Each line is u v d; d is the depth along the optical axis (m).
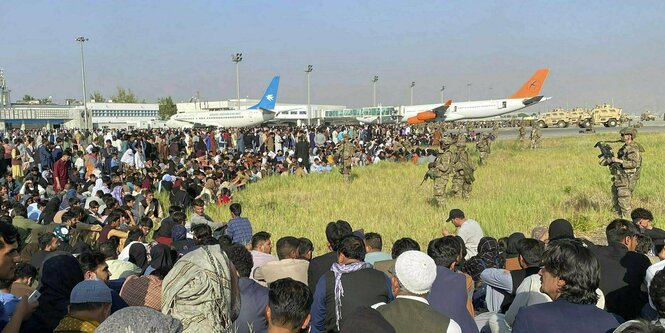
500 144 39.97
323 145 35.06
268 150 32.12
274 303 3.19
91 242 10.40
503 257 6.85
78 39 53.47
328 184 22.00
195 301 3.10
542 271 3.55
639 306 4.76
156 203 14.41
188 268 3.18
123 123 95.25
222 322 3.19
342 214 14.77
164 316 2.47
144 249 7.57
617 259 4.92
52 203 12.49
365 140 41.34
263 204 17.22
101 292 3.51
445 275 4.56
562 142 41.38
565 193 16.95
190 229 11.22
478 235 8.92
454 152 16.69
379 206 15.88
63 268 4.04
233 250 5.07
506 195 16.84
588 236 12.14
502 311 5.36
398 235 11.95
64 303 3.97
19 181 20.64
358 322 2.79
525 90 80.94
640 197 15.79
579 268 3.27
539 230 6.95
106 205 12.21
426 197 17.50
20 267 5.37
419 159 28.86
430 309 3.50
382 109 86.62
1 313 4.11
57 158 21.64
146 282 4.78
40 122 77.81
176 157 26.81
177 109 127.62
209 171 19.62
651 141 37.62
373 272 4.60
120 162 23.88
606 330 3.15
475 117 82.38
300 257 6.54
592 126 56.56
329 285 4.55
